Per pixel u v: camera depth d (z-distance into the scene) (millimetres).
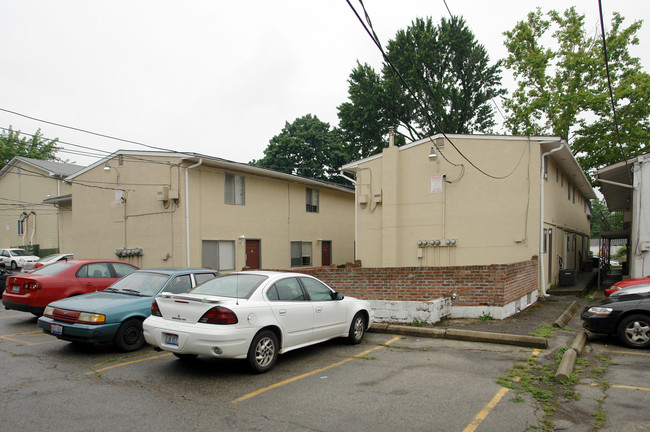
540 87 27469
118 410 4672
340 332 7566
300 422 4375
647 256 13703
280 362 6730
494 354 7148
